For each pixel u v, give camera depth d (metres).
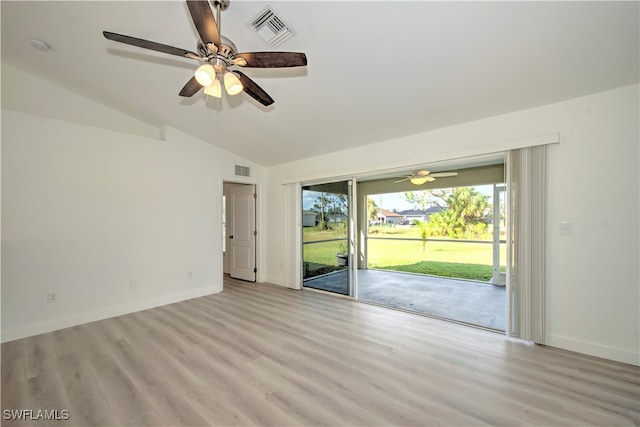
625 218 2.28
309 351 2.54
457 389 1.96
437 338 2.81
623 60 2.00
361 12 1.87
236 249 5.75
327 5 1.85
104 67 2.92
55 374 2.17
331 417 1.70
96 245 3.39
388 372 2.18
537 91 2.44
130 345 2.67
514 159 2.76
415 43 2.07
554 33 1.84
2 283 2.79
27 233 2.93
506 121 2.83
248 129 3.94
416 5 1.77
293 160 4.95
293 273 4.88
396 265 7.39
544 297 2.60
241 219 5.64
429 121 3.15
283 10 1.92
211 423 1.65
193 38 2.36
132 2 2.06
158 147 3.98
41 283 3.00
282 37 2.17
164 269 4.01
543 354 2.45
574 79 2.25
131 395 1.91
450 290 4.80
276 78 2.67
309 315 3.51
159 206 3.97
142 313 3.61
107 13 2.19
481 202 7.46
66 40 2.58
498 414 1.71
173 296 4.09
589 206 2.41
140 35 2.38
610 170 2.33
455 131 3.17
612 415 1.69
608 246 2.34
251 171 5.25
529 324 2.66
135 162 3.75
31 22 2.38
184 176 4.26
